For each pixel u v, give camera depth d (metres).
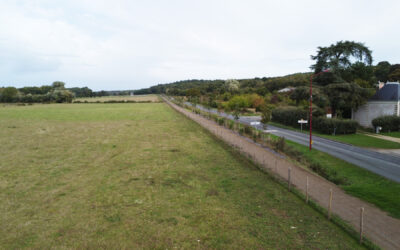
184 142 25.56
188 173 15.62
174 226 9.26
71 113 58.00
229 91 99.19
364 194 12.41
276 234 8.73
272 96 72.19
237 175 15.30
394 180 14.81
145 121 43.78
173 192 12.54
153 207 10.84
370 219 9.82
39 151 21.58
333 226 9.34
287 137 30.03
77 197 11.90
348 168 17.36
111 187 13.20
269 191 12.80
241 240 8.34
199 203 11.27
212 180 14.38
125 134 30.47
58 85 126.06
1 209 10.65
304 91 42.56
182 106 79.56
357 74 56.47
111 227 9.19
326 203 11.35
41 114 55.03
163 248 7.91
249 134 28.88
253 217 9.98
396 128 34.06
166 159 18.97
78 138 27.75
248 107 69.62
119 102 108.25
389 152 22.28
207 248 7.91
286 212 10.46
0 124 38.22
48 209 10.66
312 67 49.44
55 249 7.85
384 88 39.00
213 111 67.75
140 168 16.66
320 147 24.14
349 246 8.05
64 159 19.00
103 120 45.12
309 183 14.02
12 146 23.52
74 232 8.85
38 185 13.49
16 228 9.12
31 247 7.96
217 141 25.97
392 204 11.20
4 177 14.80
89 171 16.00
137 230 8.97
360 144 25.62
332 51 45.75
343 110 42.38
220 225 9.33
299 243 8.19
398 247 7.91
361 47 44.16
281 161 18.56
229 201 11.52
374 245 7.92
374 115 38.16
